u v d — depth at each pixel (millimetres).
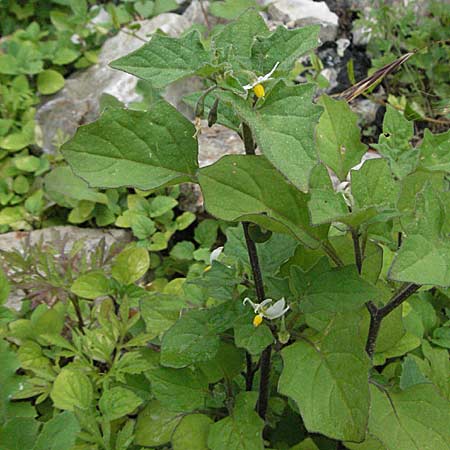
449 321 315
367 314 238
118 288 328
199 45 180
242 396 241
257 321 209
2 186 467
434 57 520
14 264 326
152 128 189
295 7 564
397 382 275
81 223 457
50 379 287
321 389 193
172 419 259
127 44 544
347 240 229
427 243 164
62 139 484
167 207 429
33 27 554
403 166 238
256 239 203
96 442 253
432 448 207
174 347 227
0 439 203
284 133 160
